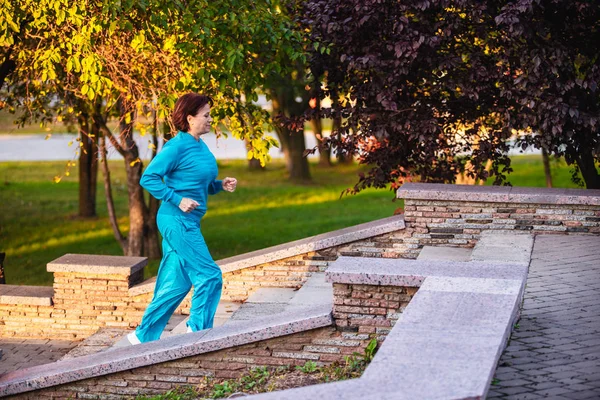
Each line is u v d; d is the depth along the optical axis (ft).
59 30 35.94
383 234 30.17
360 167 126.31
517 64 34.01
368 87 34.58
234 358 20.83
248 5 34.60
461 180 49.62
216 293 24.36
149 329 24.64
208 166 24.20
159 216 24.06
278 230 74.59
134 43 35.65
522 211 29.14
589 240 28.04
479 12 31.83
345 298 20.26
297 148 112.16
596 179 36.65
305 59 33.27
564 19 33.73
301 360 20.51
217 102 36.50
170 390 21.18
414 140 36.42
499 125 36.17
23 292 32.55
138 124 41.11
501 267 20.44
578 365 16.53
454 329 15.69
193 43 33.78
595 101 33.94
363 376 13.60
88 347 29.12
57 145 163.84
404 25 32.40
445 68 33.30
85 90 34.55
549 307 20.67
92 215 84.79
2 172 123.95
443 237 29.73
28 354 30.25
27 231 76.89
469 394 12.59
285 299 29.14
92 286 31.60
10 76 42.19
